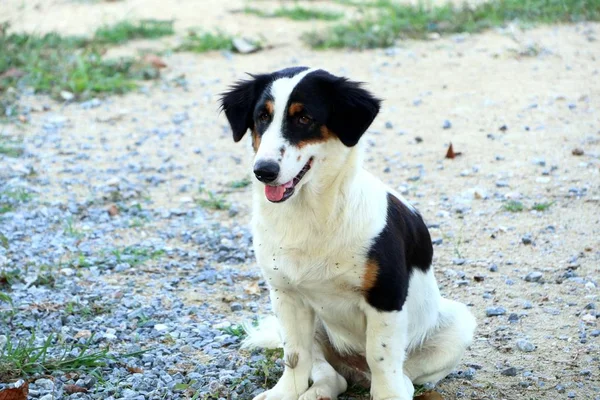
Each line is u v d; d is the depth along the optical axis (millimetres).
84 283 6762
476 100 10883
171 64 13289
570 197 8094
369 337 4828
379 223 4730
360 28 14148
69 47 13680
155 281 6832
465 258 7066
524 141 9539
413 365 5301
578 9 14148
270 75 4859
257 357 5508
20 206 8359
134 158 9750
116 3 17328
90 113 11273
